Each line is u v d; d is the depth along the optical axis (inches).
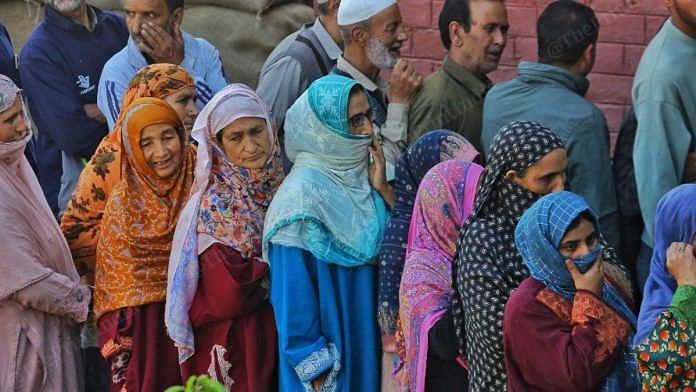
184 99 668.1
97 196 656.4
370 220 620.1
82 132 738.2
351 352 611.2
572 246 521.0
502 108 679.7
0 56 780.0
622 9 782.5
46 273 628.7
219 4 818.2
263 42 811.4
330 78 623.5
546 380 521.3
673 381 523.2
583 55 679.7
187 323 613.6
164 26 727.7
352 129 619.8
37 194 647.1
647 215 654.5
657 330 524.7
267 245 611.2
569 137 660.1
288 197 609.3
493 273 546.9
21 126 637.3
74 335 652.1
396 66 697.6
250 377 614.5
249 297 606.9
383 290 604.7
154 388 624.4
